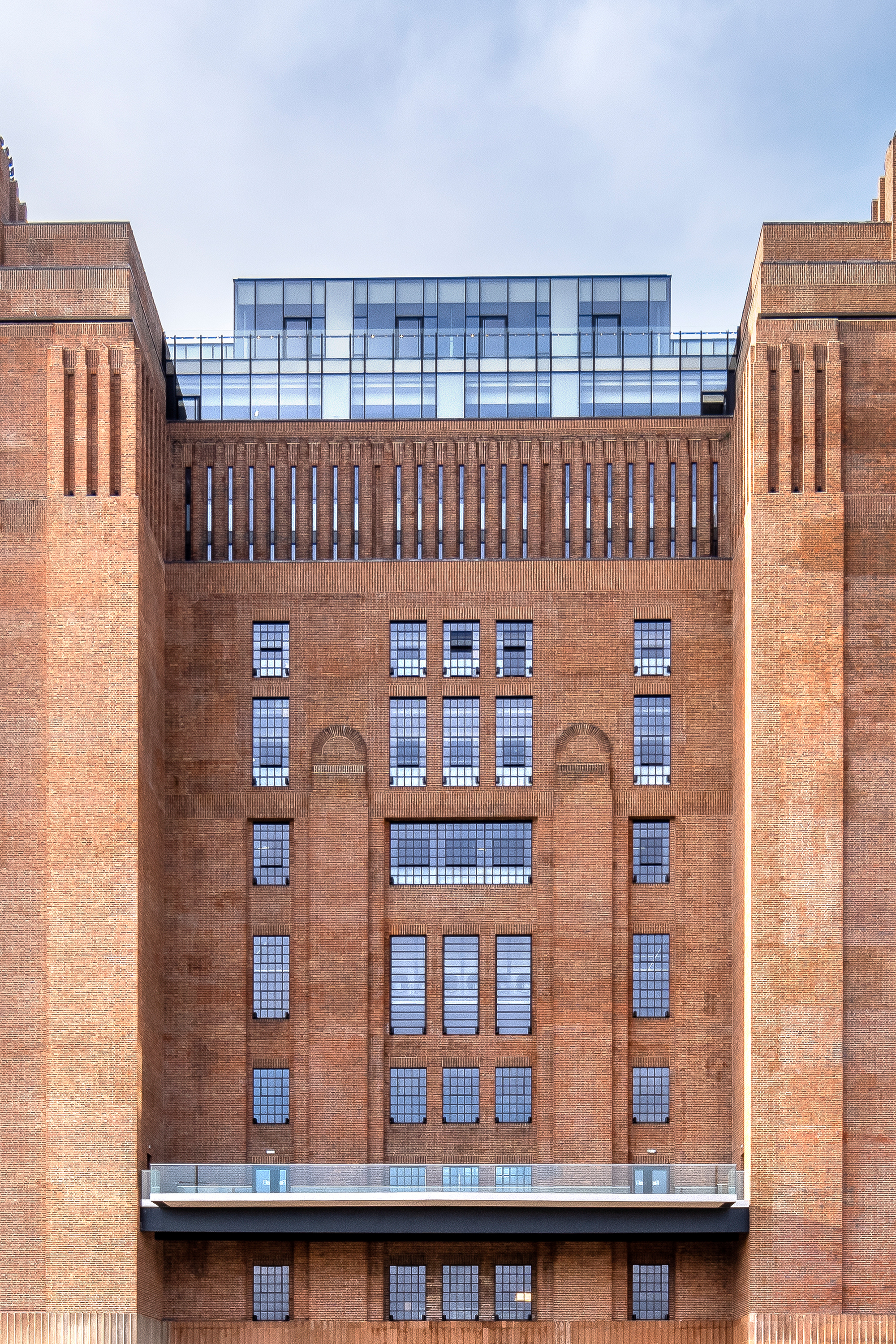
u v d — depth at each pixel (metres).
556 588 59.19
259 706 58.97
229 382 61.03
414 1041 56.97
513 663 59.06
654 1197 51.44
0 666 53.38
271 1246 55.75
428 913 57.78
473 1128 56.41
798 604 53.62
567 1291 55.09
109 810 52.59
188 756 58.62
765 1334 50.62
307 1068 56.62
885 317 55.16
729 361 61.03
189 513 60.31
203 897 57.88
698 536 59.69
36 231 56.50
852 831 52.78
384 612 59.19
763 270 55.22
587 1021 56.53
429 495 59.91
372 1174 52.44
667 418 60.16
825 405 54.53
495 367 61.03
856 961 52.22
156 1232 52.91
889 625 53.66
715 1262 55.06
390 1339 55.03
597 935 57.06
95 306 55.06
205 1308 55.34
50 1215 50.94
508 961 57.56
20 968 52.00
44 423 54.50
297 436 60.41
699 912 57.50
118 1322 50.34
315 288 63.03
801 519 53.94
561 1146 55.75
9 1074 51.56
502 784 58.31
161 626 58.28
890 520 54.16
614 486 59.91
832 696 53.25
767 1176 51.38
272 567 59.44
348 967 57.09
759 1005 52.00
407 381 60.84
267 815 58.19
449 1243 55.69
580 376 60.94
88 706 53.09
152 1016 55.00
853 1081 51.72
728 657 58.81
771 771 52.97
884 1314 50.75
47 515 53.97
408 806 58.12
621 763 58.34
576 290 62.66
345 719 58.75
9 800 52.75
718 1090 56.44
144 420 56.06
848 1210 51.19
